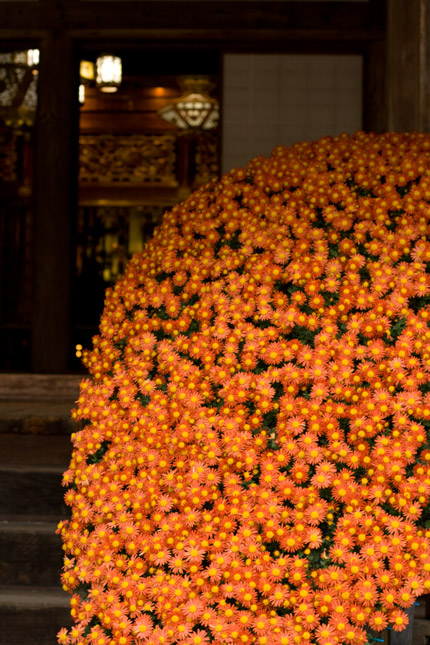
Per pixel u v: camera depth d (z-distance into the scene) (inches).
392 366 95.2
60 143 216.5
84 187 474.0
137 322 112.7
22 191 441.7
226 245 115.5
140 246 483.8
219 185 131.3
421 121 200.5
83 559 100.3
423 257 105.3
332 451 93.5
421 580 88.2
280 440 93.7
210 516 93.0
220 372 99.3
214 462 95.3
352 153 132.2
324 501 91.7
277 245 111.1
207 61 351.3
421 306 104.0
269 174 126.0
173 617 89.1
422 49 201.0
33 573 128.0
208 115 444.5
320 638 86.0
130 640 91.7
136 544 95.5
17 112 392.2
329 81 226.5
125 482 100.7
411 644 101.7
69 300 217.3
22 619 118.7
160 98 453.7
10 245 450.3
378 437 93.0
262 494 90.3
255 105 228.1
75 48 219.3
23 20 216.5
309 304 101.5
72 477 108.3
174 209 131.3
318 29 214.8
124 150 470.3
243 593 88.0
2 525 132.0
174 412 99.5
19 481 139.4
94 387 111.0
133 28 215.8
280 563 88.8
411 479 91.2
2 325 368.5
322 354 96.8
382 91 215.3
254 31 216.1
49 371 214.4
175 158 466.9
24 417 151.5
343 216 112.0
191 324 110.2
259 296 103.9
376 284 102.1
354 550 91.7
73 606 99.3
